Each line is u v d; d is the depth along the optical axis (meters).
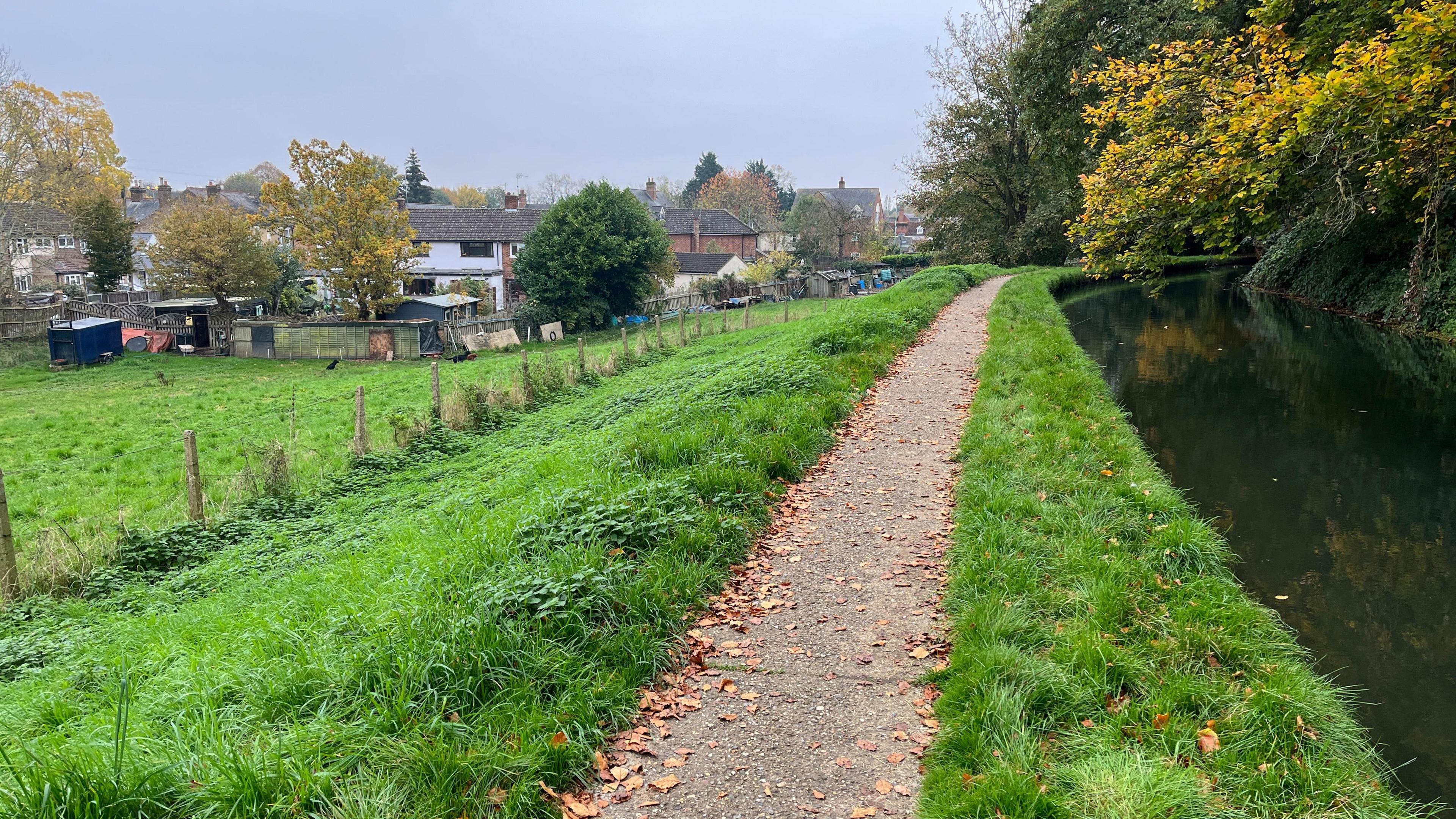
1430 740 4.52
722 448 8.29
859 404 11.19
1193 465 9.62
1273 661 4.66
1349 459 9.79
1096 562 5.66
